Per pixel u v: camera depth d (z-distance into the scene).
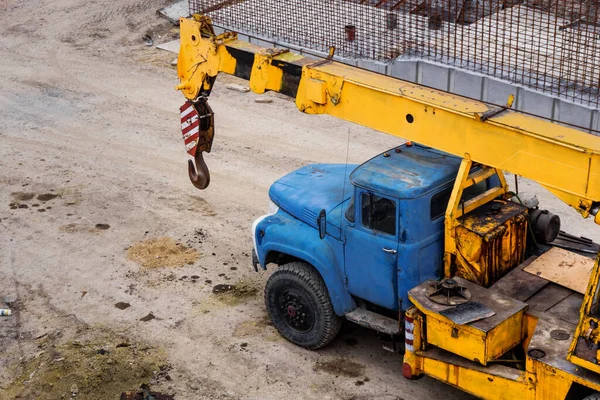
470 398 7.84
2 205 11.97
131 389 8.05
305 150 13.38
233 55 8.48
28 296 9.76
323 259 8.05
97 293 9.79
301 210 8.45
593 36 10.96
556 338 6.67
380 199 7.46
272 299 8.67
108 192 12.30
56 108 15.45
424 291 7.34
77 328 9.08
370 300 7.94
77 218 11.57
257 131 14.16
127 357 8.55
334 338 8.69
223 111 15.02
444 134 7.04
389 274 7.62
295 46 12.61
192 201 11.98
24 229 11.31
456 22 11.92
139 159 13.38
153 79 16.75
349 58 12.83
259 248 8.84
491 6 12.11
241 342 8.80
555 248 7.82
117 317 9.30
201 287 9.88
